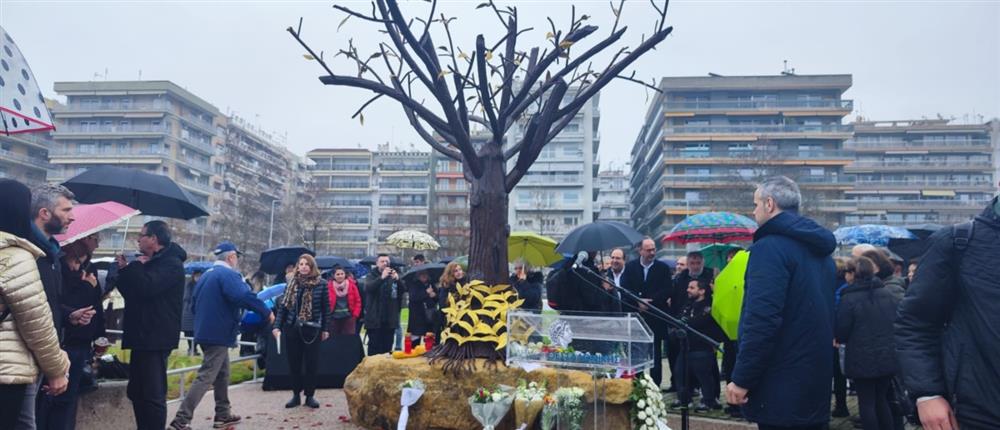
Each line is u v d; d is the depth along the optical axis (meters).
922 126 76.19
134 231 52.50
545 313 4.66
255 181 73.25
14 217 3.10
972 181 74.06
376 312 9.39
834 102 60.41
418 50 4.85
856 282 4.85
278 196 77.00
